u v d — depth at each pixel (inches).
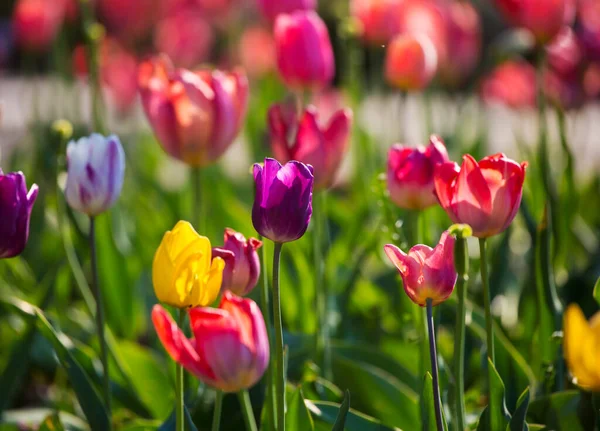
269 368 79.4
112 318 98.7
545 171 96.1
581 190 128.0
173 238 76.1
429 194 83.2
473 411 87.7
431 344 75.6
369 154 121.2
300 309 95.2
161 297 76.6
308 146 85.9
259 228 75.7
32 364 98.0
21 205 77.2
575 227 109.7
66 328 97.1
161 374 90.4
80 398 81.9
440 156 82.7
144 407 89.4
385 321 99.7
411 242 86.0
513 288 101.9
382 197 89.0
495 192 76.9
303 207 75.4
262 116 131.7
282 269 96.0
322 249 96.6
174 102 88.1
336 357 88.0
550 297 85.8
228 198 106.3
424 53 101.1
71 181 80.8
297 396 80.2
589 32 116.8
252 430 78.8
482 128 121.0
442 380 84.1
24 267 104.1
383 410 86.4
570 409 81.8
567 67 119.0
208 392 86.7
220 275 76.4
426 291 75.3
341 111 86.2
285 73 97.0
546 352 86.2
